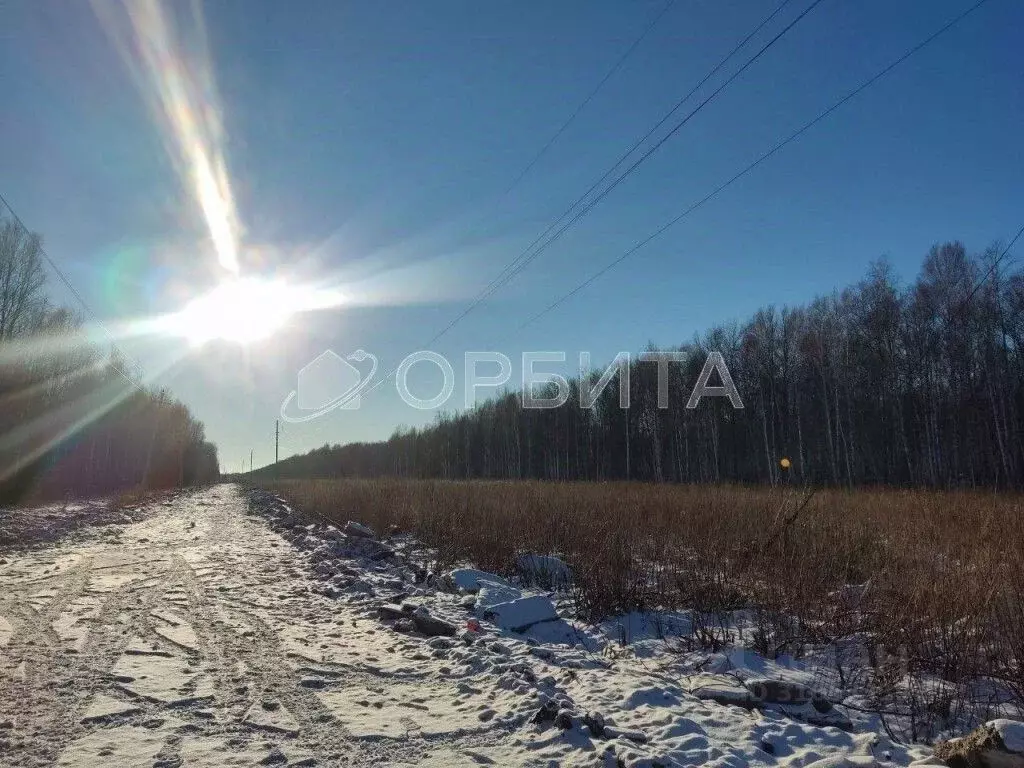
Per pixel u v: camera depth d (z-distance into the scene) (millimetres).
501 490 21469
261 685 5582
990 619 6480
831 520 12297
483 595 9500
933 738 5066
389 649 6867
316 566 12180
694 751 4410
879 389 44406
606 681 5809
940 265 41094
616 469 60375
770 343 52094
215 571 11500
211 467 103188
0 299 28828
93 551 14094
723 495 18094
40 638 6855
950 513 13109
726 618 8328
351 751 4344
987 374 37375
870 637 6957
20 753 4145
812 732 4895
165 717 4812
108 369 44000
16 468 30547
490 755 4324
